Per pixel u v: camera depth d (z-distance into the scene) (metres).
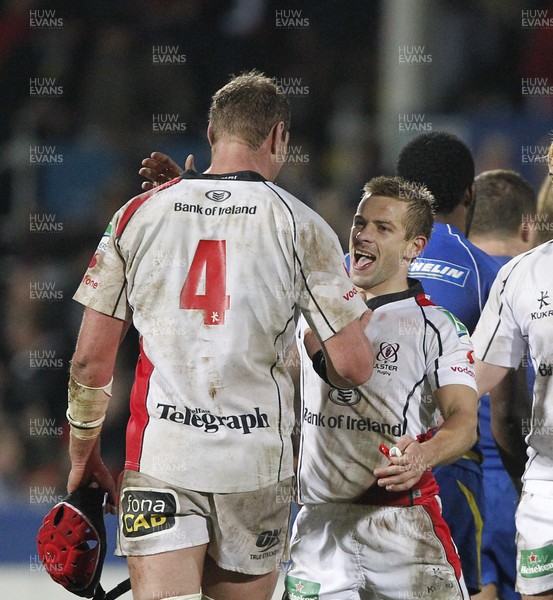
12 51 32.72
